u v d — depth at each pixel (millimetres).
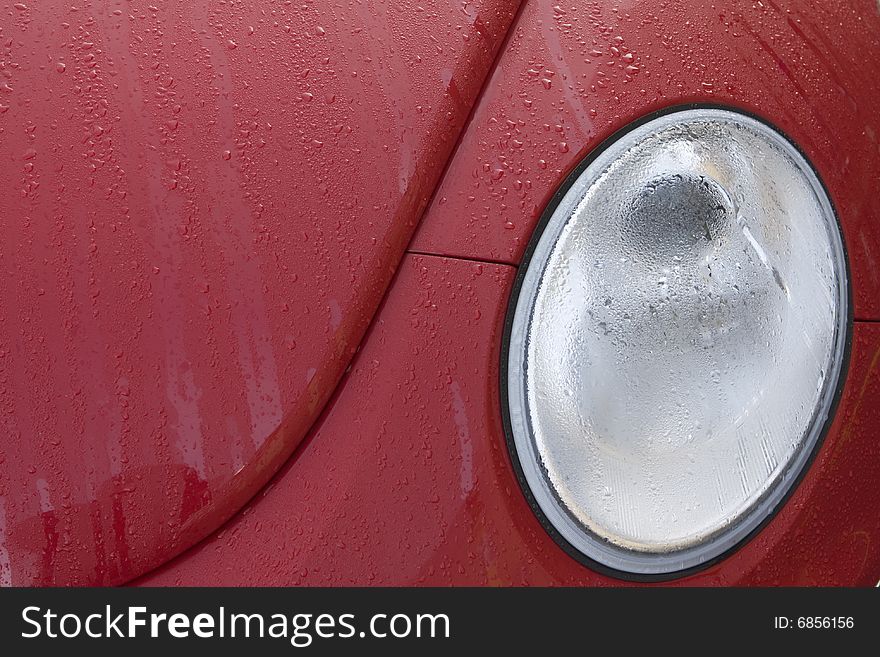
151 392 664
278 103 713
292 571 680
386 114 724
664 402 779
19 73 697
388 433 698
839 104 937
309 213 698
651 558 780
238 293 679
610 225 758
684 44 827
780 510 860
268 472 686
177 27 725
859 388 928
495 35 767
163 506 667
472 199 733
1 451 654
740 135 833
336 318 694
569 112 760
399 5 762
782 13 921
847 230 921
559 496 742
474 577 716
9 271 665
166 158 688
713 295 796
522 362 731
